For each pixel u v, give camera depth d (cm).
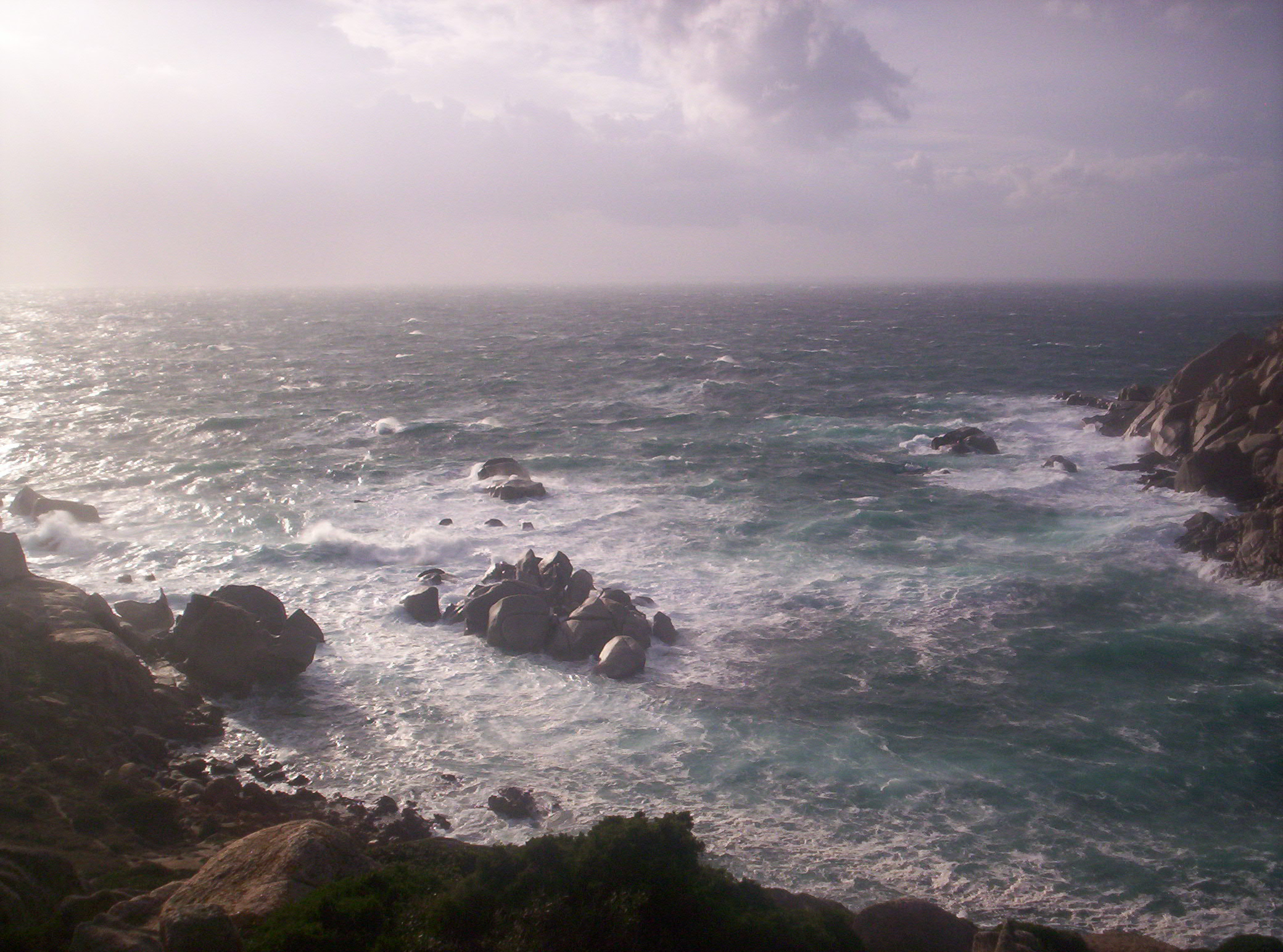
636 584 3559
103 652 2448
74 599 2788
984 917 1753
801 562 3809
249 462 5453
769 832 2019
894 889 1834
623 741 2419
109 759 2180
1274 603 3338
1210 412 5150
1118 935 1634
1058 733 2453
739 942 1343
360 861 1652
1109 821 2069
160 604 3106
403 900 1428
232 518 4334
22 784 1964
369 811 2084
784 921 1419
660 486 5038
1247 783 2214
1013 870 1897
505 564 3553
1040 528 4253
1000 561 3800
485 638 3069
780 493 4903
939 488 5000
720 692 2702
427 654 2964
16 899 1422
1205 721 2514
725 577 3647
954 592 3459
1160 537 4009
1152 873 1888
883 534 4169
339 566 3738
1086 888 1842
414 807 2109
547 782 2220
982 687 2727
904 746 2391
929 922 1628
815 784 2214
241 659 2697
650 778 2239
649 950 1311
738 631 3142
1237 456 4616
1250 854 1945
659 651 2977
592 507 4609
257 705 2606
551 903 1334
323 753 2358
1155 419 5697
